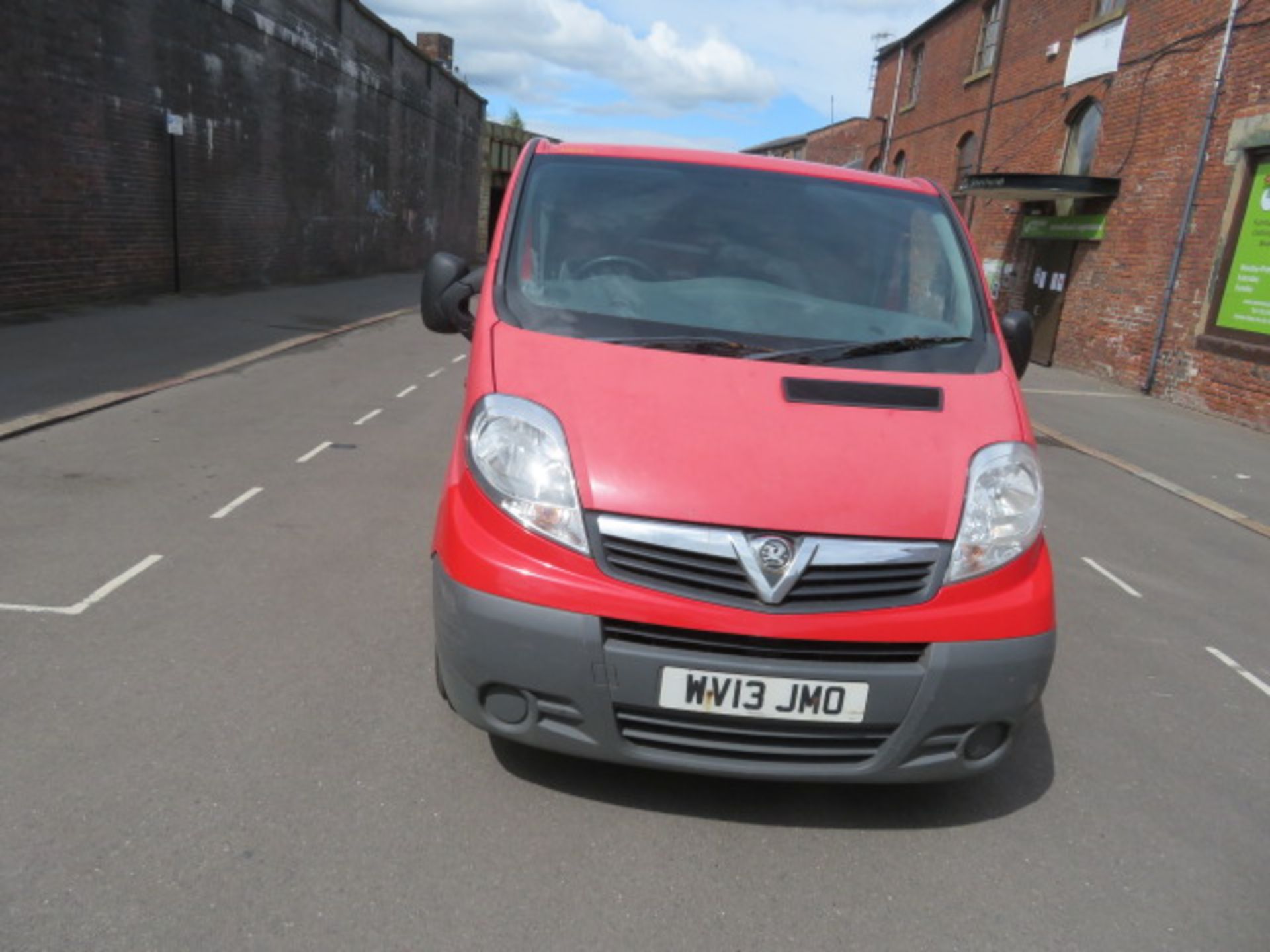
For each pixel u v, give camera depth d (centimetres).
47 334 1071
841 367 326
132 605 418
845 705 263
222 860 257
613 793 305
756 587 261
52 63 1195
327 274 2325
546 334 323
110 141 1343
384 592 452
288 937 232
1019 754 358
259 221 1894
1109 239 1516
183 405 820
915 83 2594
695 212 388
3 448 645
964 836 301
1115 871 290
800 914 258
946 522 274
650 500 265
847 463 281
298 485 615
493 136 4281
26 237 1180
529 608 263
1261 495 819
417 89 3019
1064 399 1284
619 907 254
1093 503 754
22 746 304
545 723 273
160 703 337
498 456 279
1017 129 1897
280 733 322
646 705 262
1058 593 545
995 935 257
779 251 378
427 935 237
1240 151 1204
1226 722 402
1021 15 1898
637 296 350
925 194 426
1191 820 323
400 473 659
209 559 477
